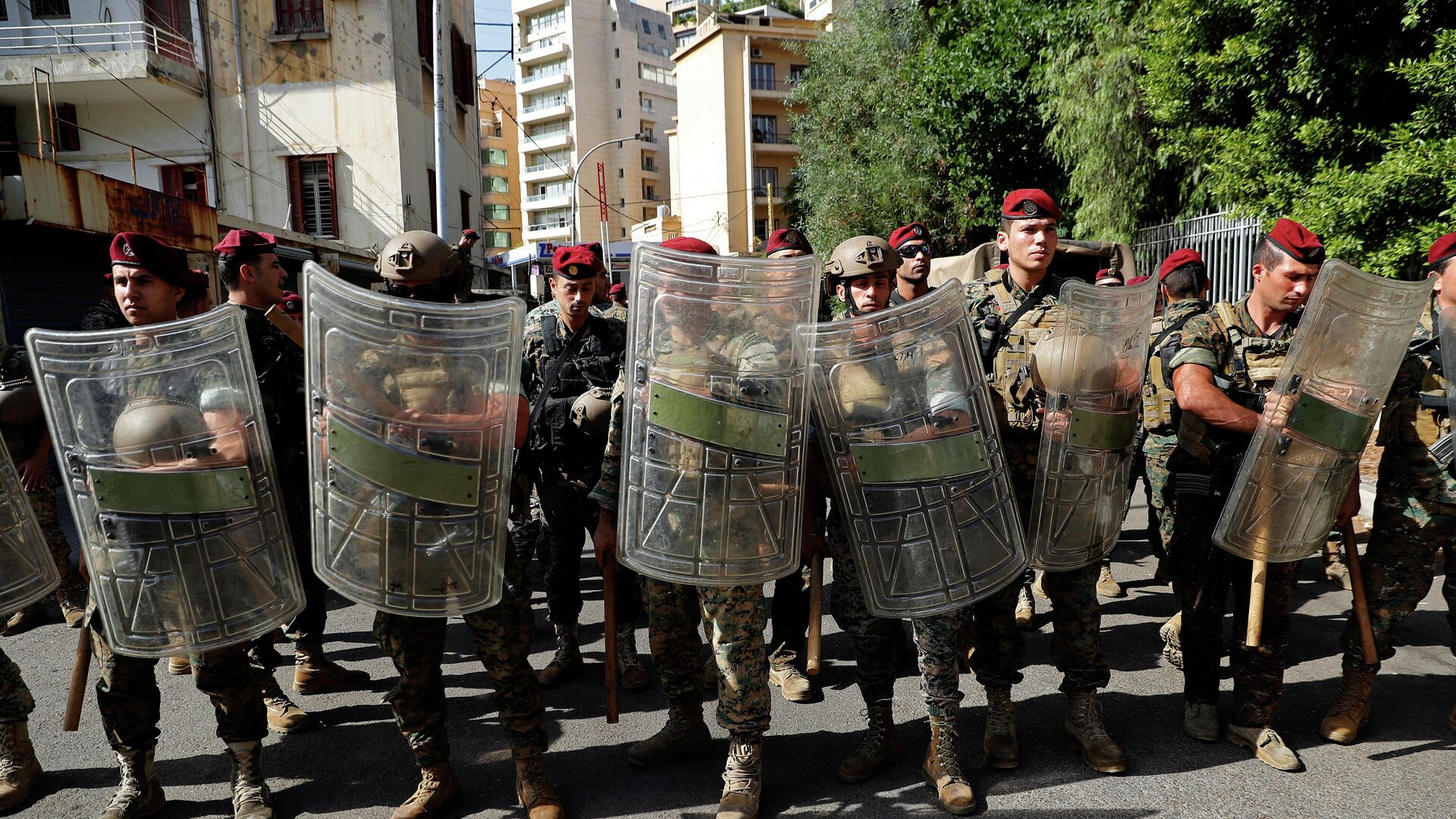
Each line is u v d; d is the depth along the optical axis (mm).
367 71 14891
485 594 2332
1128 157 9875
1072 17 11016
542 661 3941
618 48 53750
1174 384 2787
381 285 2670
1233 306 2854
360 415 2209
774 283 2336
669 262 2314
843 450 2459
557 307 3789
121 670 2539
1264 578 2621
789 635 3543
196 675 2496
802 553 2604
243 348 2299
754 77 34000
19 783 2773
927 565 2459
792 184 23359
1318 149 6664
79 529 2252
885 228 16250
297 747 3154
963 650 3596
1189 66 7758
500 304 2232
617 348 3668
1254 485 2588
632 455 2375
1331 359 2518
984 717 3191
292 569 2422
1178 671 3564
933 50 14398
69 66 13039
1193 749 2885
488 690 3664
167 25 14266
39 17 13812
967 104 13445
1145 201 10148
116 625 2275
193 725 3361
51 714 3451
